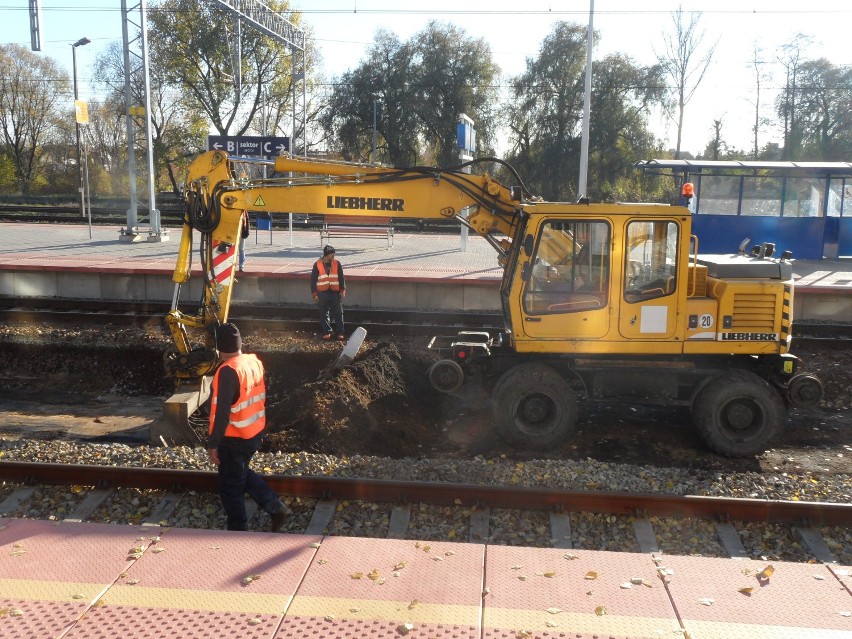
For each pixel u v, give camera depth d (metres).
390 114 44.19
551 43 42.34
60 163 58.56
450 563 4.54
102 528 4.96
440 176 8.78
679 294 8.06
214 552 4.64
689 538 6.13
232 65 30.52
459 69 43.91
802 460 8.53
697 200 19.50
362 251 19.56
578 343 8.21
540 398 8.52
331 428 8.63
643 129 42.25
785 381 8.55
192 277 15.07
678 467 8.22
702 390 8.48
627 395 8.61
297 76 32.72
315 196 8.95
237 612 3.94
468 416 9.93
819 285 14.38
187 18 41.22
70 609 3.95
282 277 14.97
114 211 33.25
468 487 6.52
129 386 12.00
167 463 7.30
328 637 3.72
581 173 19.48
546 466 7.35
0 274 15.41
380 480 6.70
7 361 12.52
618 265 8.03
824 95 44.16
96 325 13.56
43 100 55.84
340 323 12.85
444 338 12.91
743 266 8.30
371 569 4.45
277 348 12.31
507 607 4.02
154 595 4.11
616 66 41.84
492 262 17.42
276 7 41.75
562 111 42.53
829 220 19.19
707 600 4.11
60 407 10.71
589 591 4.21
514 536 6.14
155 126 48.53
